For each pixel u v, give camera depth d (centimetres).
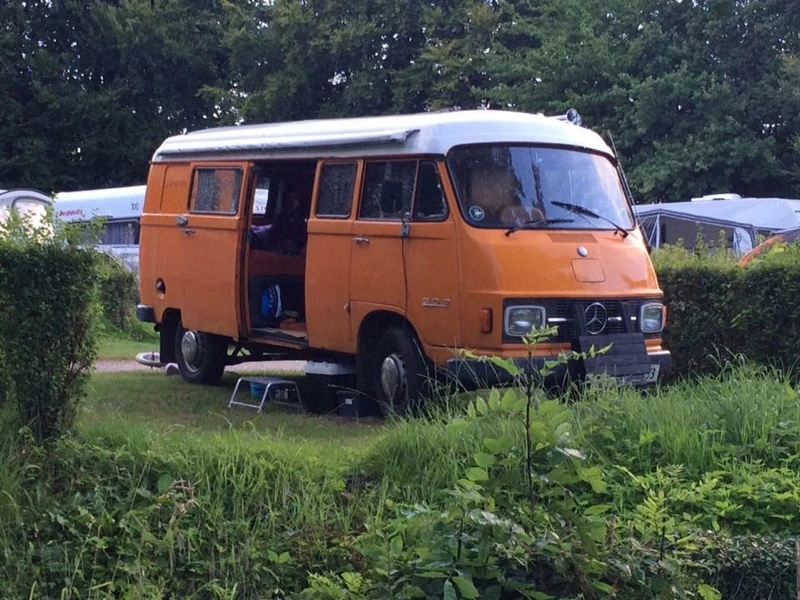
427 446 670
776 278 980
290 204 1140
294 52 3353
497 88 3097
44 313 658
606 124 2989
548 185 940
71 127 3691
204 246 1153
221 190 1140
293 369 1390
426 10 3250
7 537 579
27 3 3750
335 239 994
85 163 3731
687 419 734
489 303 859
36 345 657
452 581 494
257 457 652
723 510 648
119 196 2677
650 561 518
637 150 3045
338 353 1041
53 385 661
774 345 985
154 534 593
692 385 855
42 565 569
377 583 523
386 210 946
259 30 3575
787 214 2236
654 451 704
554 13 3250
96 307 682
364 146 970
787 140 3006
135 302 1938
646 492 648
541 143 954
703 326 1045
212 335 1180
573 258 902
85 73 3844
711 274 1042
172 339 1275
